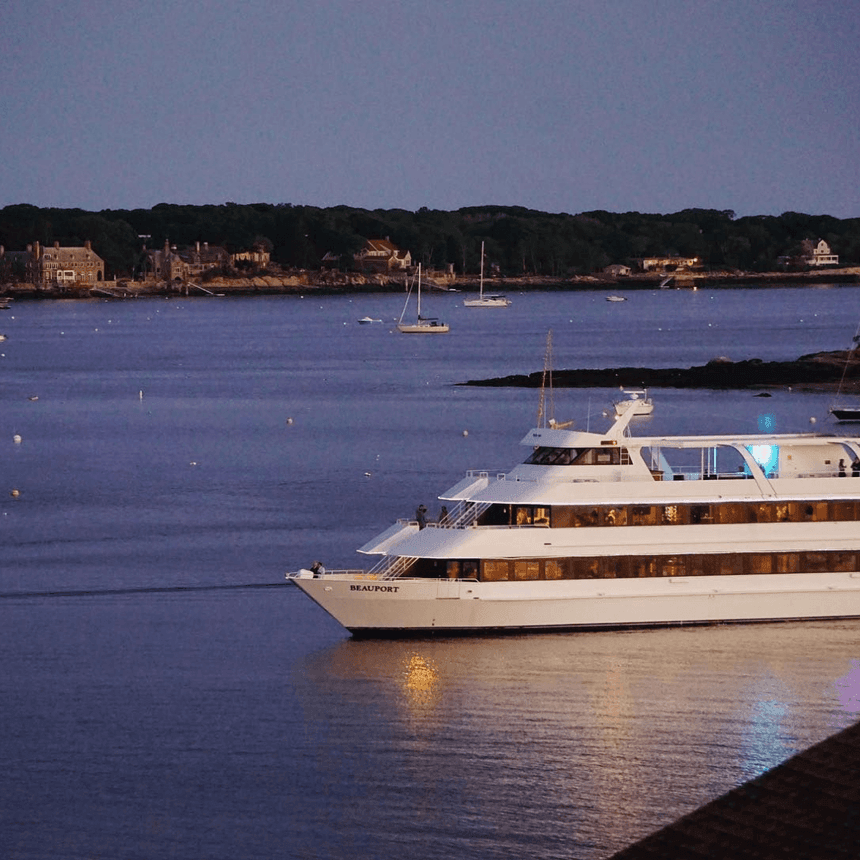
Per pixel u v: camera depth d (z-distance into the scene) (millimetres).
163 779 131875
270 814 124875
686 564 167000
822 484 169875
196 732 142375
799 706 146125
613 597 165625
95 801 127625
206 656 165250
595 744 137625
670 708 145875
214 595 194000
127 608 187750
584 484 166250
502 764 133750
